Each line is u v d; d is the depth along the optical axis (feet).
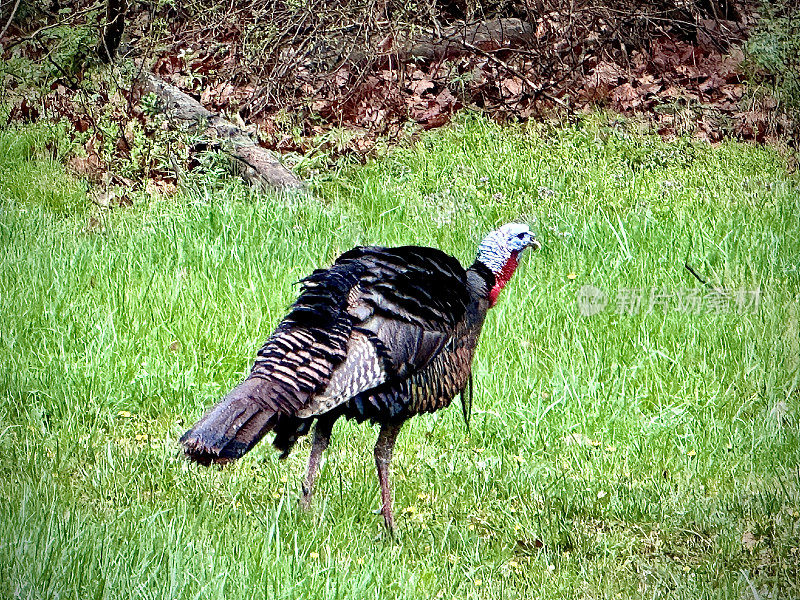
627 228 42.24
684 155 52.13
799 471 28.43
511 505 27.43
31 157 51.57
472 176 50.16
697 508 26.76
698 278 37.14
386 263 24.91
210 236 41.60
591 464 29.01
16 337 33.17
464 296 25.85
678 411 31.45
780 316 35.53
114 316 34.76
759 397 32.17
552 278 38.50
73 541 21.86
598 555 25.27
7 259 38.63
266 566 22.48
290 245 40.42
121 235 42.29
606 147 52.60
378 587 22.53
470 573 24.08
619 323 35.29
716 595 23.08
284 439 23.82
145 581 21.12
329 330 23.03
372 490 27.50
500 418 30.94
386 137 54.49
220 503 26.27
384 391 24.18
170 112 52.54
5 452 28.07
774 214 43.62
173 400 31.24
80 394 31.01
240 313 34.83
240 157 49.93
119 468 27.37
